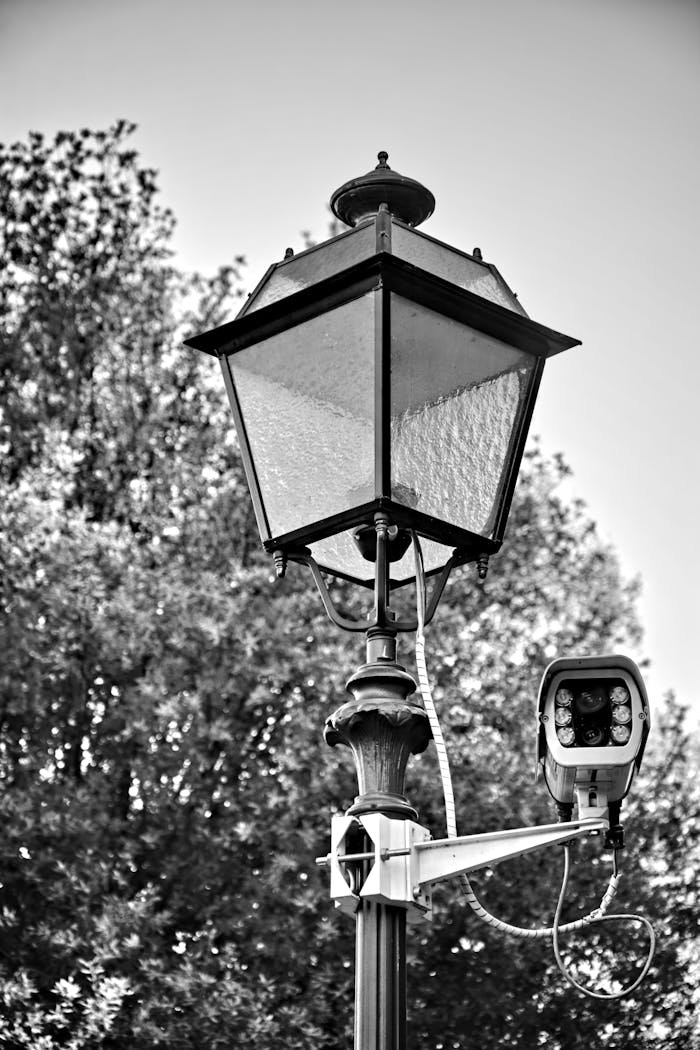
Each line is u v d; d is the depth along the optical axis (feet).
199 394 45.83
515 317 11.26
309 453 10.85
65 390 44.45
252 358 11.50
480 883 38.86
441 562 12.51
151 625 37.76
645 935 39.86
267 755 39.60
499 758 40.68
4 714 39.29
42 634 39.01
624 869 40.47
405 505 10.34
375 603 10.58
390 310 10.68
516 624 44.96
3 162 47.73
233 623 38.58
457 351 11.08
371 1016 9.40
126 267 47.29
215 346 11.73
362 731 10.29
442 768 9.89
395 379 10.64
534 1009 38.68
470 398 11.07
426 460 10.64
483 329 11.25
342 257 11.39
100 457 43.68
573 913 39.50
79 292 45.68
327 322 11.02
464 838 9.73
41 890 35.42
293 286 11.56
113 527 42.27
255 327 11.37
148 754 38.37
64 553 38.63
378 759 10.23
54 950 35.06
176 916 36.60
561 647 44.55
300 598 40.86
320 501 10.66
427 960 38.06
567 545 47.24
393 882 9.69
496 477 11.05
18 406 43.78
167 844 37.50
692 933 40.55
